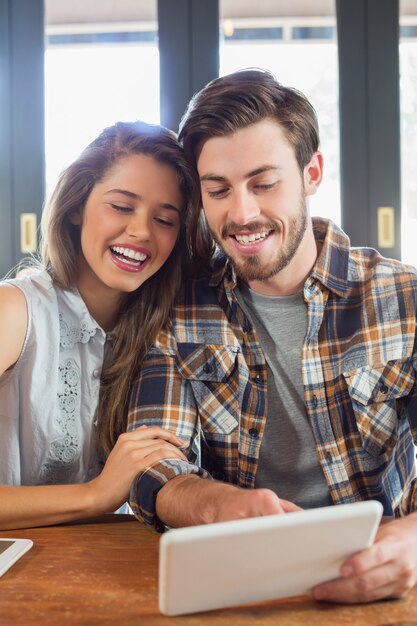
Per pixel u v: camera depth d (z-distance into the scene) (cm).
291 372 147
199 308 152
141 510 122
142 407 145
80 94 306
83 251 150
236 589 88
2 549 111
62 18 306
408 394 145
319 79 300
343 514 86
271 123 134
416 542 96
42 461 148
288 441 148
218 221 138
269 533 83
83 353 151
